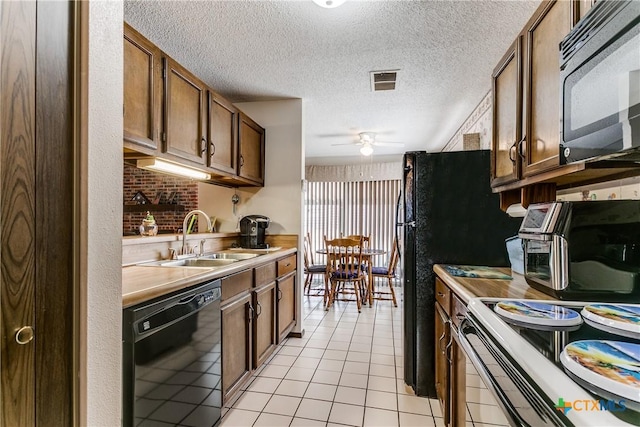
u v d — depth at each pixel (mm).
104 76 798
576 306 1067
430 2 1704
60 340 690
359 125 3977
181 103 1938
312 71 2520
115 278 833
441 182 2115
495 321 934
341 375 2359
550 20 1203
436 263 2107
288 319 2957
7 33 604
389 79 2662
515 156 1479
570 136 988
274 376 2344
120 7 857
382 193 5867
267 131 3227
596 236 1139
